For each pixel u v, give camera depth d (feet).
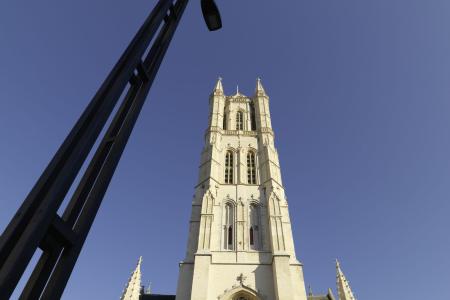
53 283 14.66
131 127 20.90
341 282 169.17
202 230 160.66
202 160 209.56
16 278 12.19
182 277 148.05
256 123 244.83
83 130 16.67
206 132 230.48
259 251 157.89
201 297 134.92
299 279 147.13
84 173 18.69
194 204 179.73
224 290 142.20
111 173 18.79
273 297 140.87
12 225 13.12
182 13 29.01
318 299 192.75
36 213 13.67
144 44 21.77
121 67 20.04
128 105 21.98
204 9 38.27
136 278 163.53
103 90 18.47
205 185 187.42
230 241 165.17
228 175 200.34
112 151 19.43
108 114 17.97
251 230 170.60
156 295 198.49
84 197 17.62
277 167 204.74
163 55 25.39
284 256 149.38
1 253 12.30
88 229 16.85
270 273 148.87
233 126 238.68
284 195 190.19
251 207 180.45
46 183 14.60
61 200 14.69
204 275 142.51
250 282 145.28
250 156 213.87
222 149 215.72
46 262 14.88
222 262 152.05
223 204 180.14
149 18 23.65
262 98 260.83
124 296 153.17
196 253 149.38
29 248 12.81
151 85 23.38
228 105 258.37
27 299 13.73
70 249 15.80
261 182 193.77
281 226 163.84
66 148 15.72
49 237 15.06
